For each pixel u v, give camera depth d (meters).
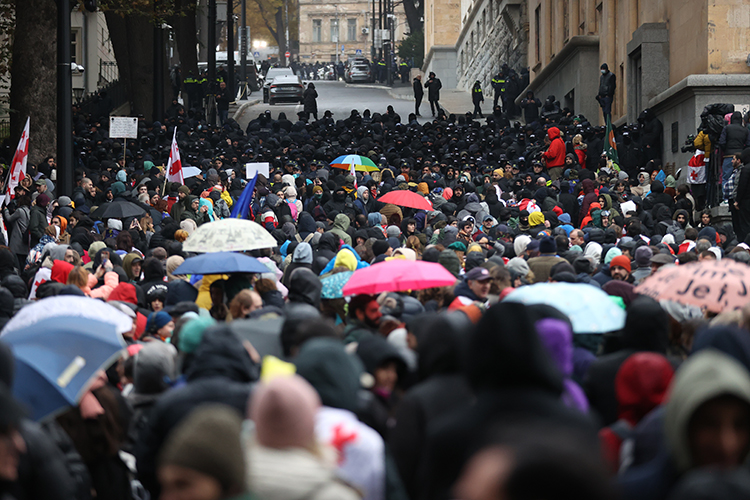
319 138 102.19
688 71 88.50
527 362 10.84
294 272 24.22
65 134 57.97
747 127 67.94
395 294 26.36
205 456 8.80
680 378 9.94
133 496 18.20
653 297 20.73
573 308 20.27
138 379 18.92
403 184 68.56
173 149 66.31
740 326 17.58
